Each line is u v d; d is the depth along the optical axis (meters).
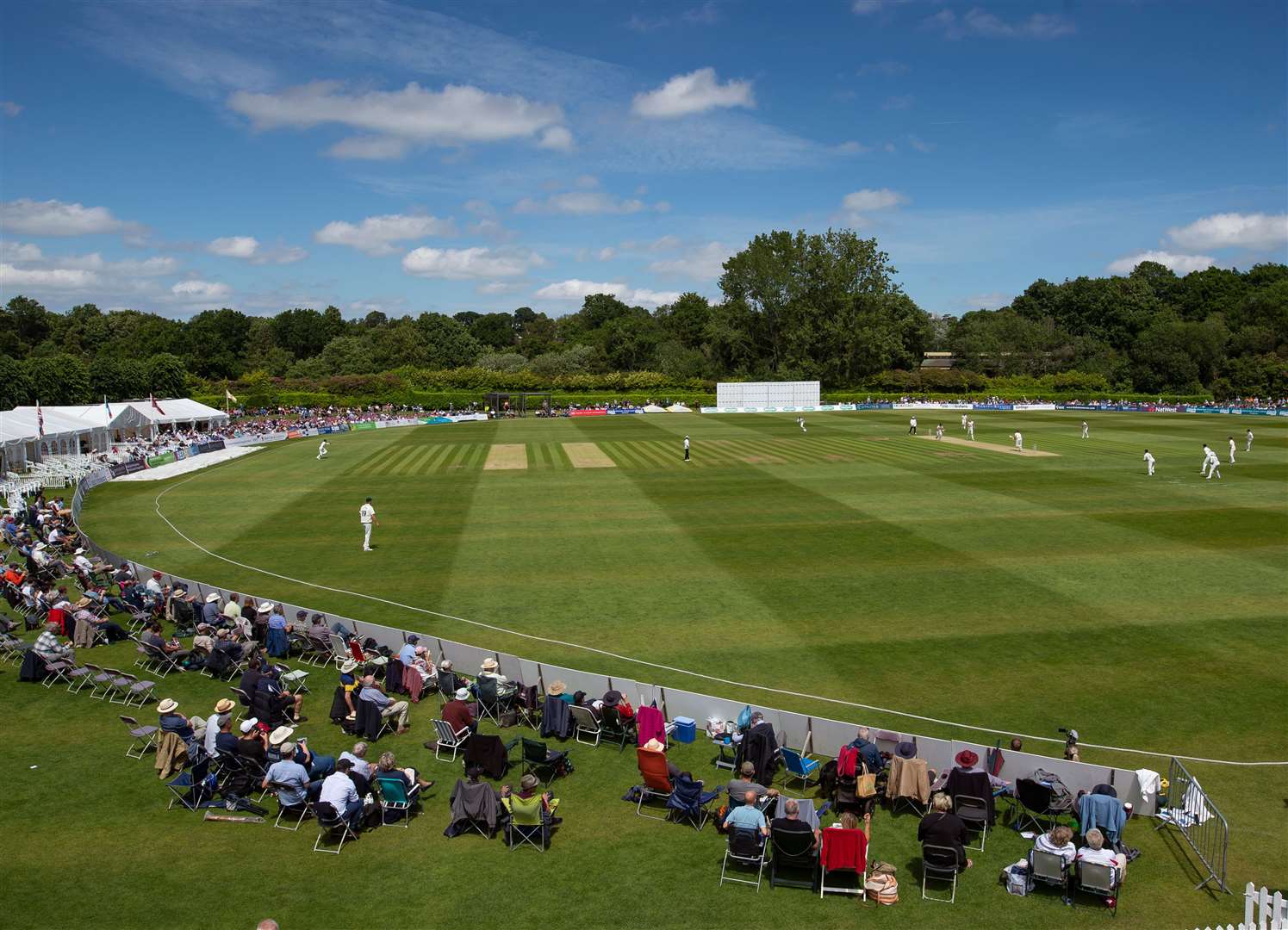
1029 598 27.45
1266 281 183.50
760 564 32.06
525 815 13.84
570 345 196.25
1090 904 12.62
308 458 67.38
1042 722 18.66
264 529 39.78
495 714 19.16
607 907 12.39
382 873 13.27
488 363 160.25
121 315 182.00
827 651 23.03
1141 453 64.69
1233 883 13.04
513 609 26.94
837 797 15.29
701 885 12.98
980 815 14.47
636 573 31.06
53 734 18.27
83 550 32.06
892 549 34.25
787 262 139.00
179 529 40.12
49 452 63.44
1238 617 25.56
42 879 12.96
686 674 21.45
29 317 161.88
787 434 84.25
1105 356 149.12
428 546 35.69
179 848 13.95
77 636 23.61
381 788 14.79
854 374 139.75
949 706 19.53
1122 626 24.81
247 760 15.90
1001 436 80.25
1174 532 36.75
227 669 21.55
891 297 140.88
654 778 15.22
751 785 14.31
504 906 12.38
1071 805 14.85
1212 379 137.50
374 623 25.56
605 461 62.81
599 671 21.70
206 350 161.38
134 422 73.38
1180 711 19.19
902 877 13.31
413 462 63.81
